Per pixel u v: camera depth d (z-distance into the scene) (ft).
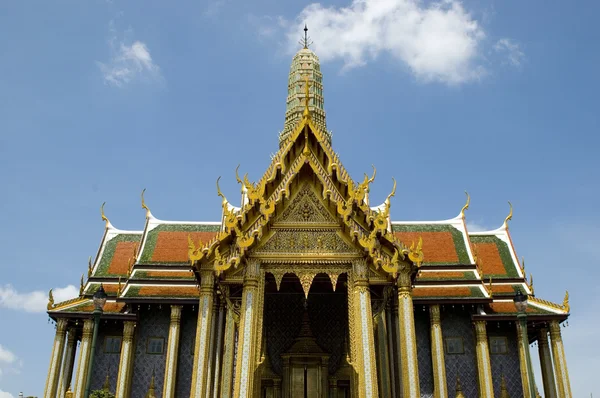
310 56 92.99
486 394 104.88
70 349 114.83
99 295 55.98
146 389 107.45
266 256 61.82
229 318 70.54
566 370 107.86
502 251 132.05
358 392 56.44
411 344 60.08
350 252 62.23
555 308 112.68
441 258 125.49
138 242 133.08
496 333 114.83
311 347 72.95
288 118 88.12
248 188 63.57
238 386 55.72
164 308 113.91
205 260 63.77
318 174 63.67
